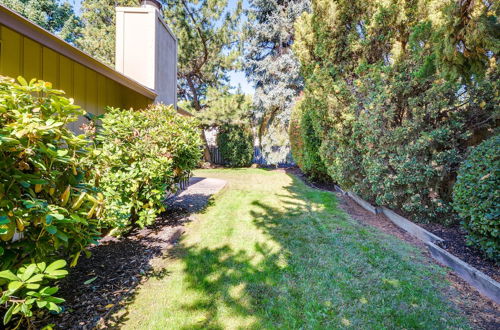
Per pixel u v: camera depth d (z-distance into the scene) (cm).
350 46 488
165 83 669
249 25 1394
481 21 224
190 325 188
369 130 421
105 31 1400
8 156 138
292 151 1062
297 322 193
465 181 287
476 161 289
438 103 366
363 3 477
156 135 378
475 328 189
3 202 133
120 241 335
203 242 342
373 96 418
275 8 1326
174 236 360
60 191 170
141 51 572
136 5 1304
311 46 604
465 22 234
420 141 365
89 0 1414
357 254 308
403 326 190
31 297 144
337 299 222
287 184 833
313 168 828
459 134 372
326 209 512
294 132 1020
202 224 416
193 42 1320
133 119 375
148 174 335
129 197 325
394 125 427
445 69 268
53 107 170
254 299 220
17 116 144
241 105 1308
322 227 403
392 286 242
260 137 1445
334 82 499
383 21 432
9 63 344
